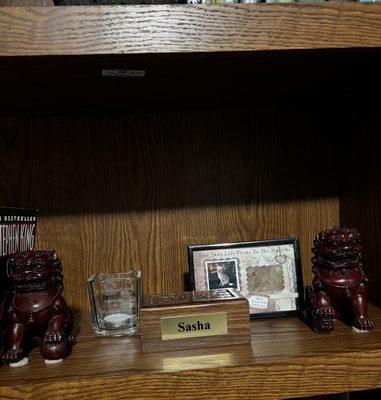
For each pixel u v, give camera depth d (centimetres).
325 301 69
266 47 55
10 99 73
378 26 56
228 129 90
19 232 73
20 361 62
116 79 65
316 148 92
